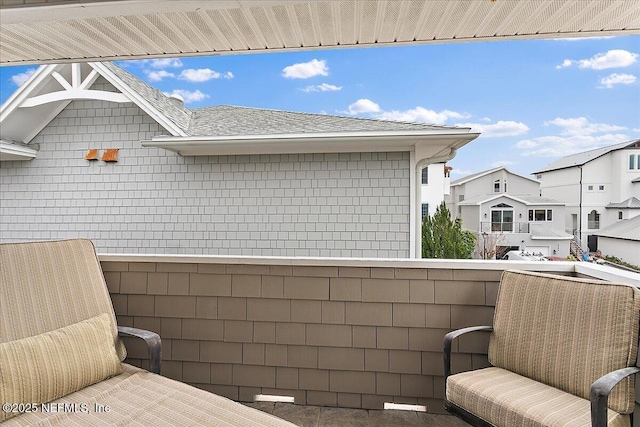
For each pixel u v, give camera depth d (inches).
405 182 197.3
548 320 75.2
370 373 99.3
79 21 78.7
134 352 105.9
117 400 67.7
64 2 64.1
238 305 103.1
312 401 101.0
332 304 100.3
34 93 212.5
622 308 66.4
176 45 91.0
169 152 216.1
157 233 215.5
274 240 206.4
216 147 198.5
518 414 63.0
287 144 191.3
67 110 225.0
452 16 77.4
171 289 105.0
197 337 104.3
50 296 80.6
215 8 65.7
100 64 209.0
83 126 223.5
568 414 61.2
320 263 100.3
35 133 226.4
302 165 204.8
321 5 73.2
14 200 228.2
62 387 68.4
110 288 106.6
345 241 201.0
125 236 218.1
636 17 77.2
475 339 95.3
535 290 78.9
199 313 104.2
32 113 217.3
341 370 100.1
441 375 96.7
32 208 226.2
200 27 82.0
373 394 99.2
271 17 77.7
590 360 67.7
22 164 227.6
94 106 223.0
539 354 74.7
